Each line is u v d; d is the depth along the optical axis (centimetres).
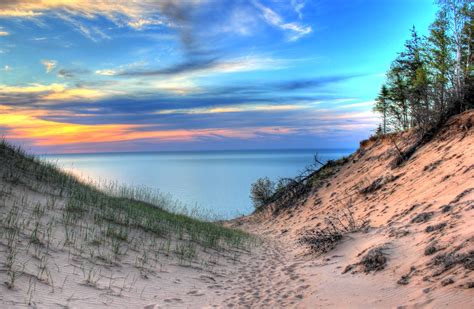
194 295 731
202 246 1172
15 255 659
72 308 543
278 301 678
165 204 1977
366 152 2622
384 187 1731
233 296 736
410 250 755
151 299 666
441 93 1930
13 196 1029
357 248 963
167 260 941
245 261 1116
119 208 1309
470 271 543
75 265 722
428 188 1291
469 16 2955
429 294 535
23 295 537
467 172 1167
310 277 826
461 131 1641
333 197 2219
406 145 2044
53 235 841
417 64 3956
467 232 682
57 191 1249
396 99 4297
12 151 1450
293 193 2741
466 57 3116
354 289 665
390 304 553
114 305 596
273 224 2453
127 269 796
